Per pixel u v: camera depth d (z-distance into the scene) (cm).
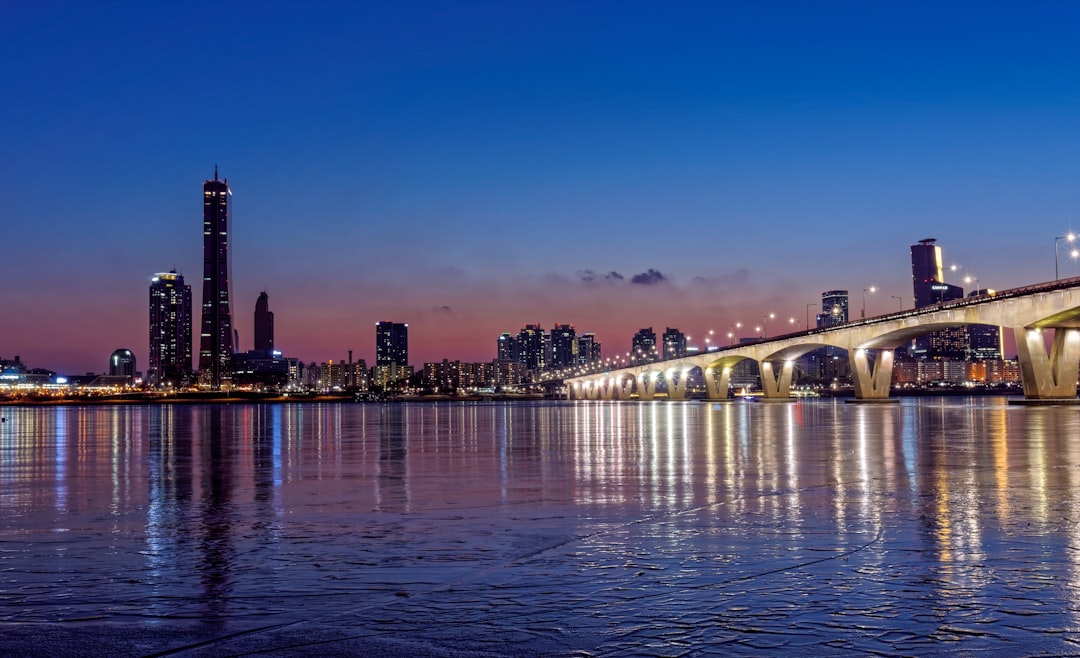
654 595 1245
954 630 1068
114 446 5359
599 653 1004
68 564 1496
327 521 1967
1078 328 13038
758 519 1911
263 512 2136
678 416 11538
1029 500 2181
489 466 3466
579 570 1407
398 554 1559
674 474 3006
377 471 3297
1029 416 9712
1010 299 13212
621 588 1287
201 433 7412
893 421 8494
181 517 2058
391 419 11494
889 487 2503
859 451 4084
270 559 1524
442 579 1358
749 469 3162
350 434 6800
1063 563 1419
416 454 4259
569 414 13462
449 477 3016
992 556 1475
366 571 1419
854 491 2414
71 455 4494
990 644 1017
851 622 1105
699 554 1524
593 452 4241
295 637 1072
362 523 1933
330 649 1026
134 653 1019
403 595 1262
